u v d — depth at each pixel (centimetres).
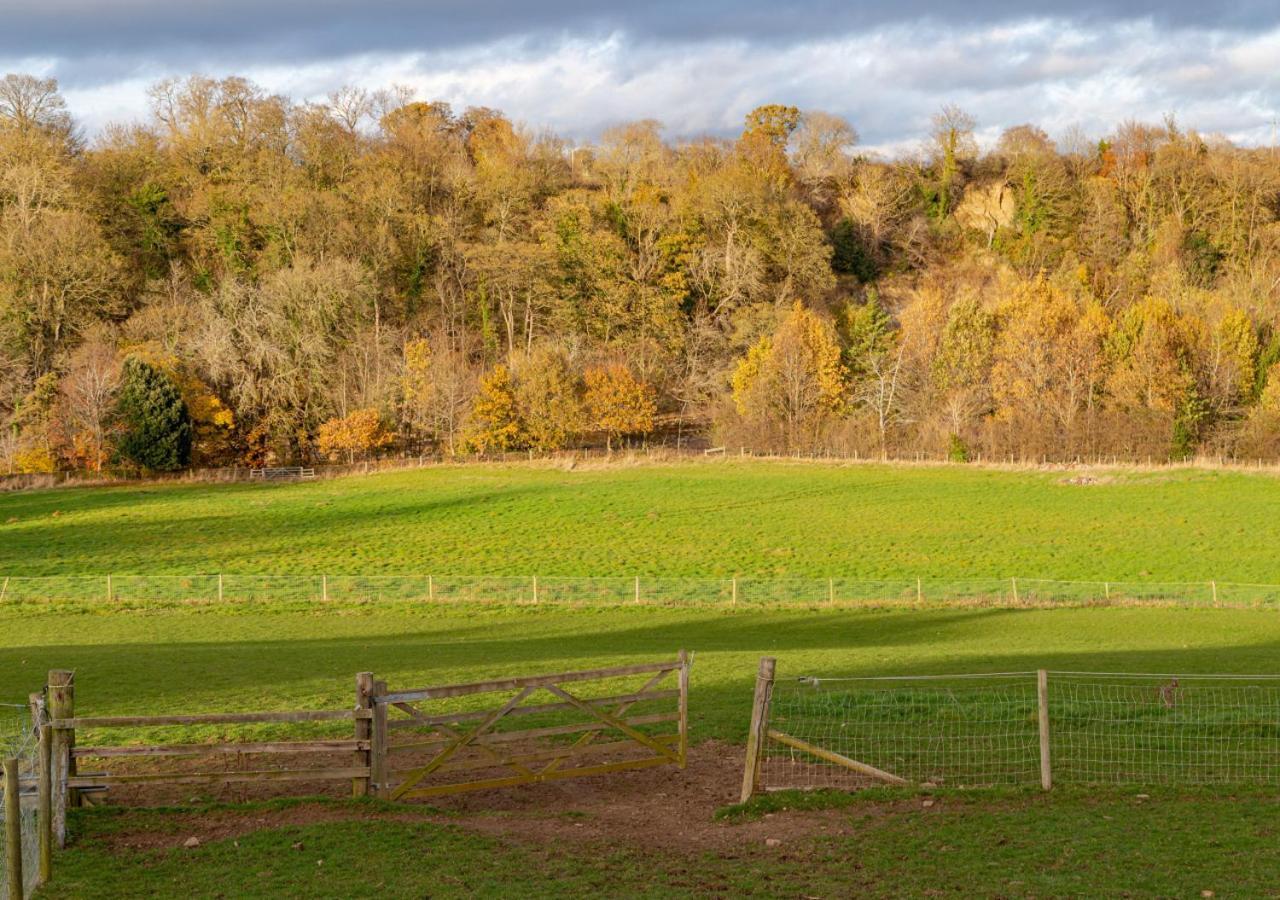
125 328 11406
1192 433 9956
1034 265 14775
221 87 15525
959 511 7681
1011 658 3262
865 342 12112
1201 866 1424
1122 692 2552
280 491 8769
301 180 14562
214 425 10425
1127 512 7519
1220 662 3145
